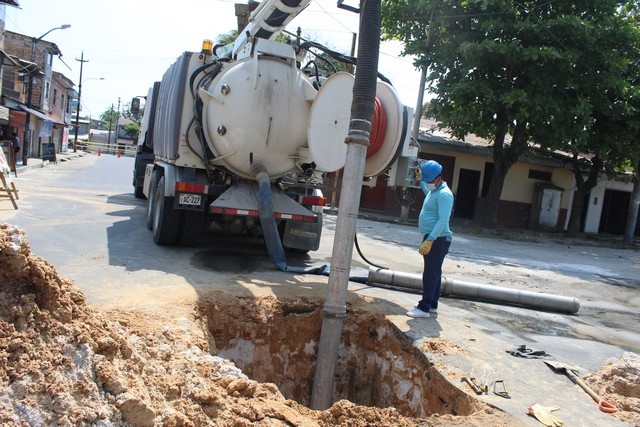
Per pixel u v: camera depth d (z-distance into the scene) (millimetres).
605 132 20500
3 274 3166
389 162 7484
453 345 5570
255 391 4062
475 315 7160
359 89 5578
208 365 4270
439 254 6398
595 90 18312
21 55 35031
